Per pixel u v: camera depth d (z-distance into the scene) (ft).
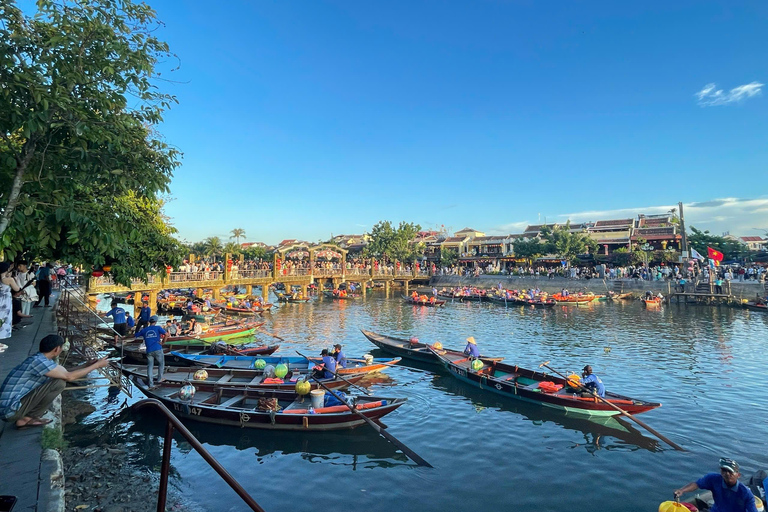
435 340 88.07
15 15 21.40
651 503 29.68
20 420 21.67
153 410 43.52
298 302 160.35
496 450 37.35
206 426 40.45
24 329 47.65
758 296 132.05
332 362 50.78
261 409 39.24
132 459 34.42
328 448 37.37
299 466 34.47
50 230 24.04
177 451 36.09
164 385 45.29
